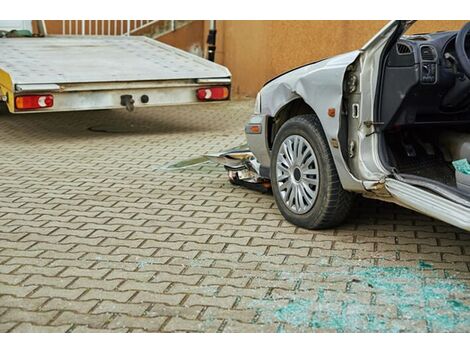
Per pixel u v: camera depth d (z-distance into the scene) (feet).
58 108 29.96
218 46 47.57
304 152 17.87
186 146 30.32
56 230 18.38
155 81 31.78
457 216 13.89
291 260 16.22
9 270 15.53
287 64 42.52
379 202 20.67
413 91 16.08
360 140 16.46
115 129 34.94
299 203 18.16
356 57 16.30
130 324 13.06
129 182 23.59
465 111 17.22
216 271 15.56
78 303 13.89
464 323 13.14
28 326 12.92
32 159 27.40
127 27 48.11
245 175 22.17
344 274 15.42
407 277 15.25
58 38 40.75
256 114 20.25
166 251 16.81
